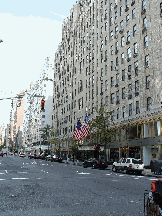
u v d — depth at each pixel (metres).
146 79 34.72
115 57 44.81
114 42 45.59
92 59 56.09
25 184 14.84
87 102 57.84
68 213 7.85
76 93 66.88
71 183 15.67
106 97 47.59
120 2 44.44
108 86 46.78
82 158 56.84
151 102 33.03
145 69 35.00
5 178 18.11
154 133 32.03
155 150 32.34
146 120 33.31
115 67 44.38
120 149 41.06
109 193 11.84
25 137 169.88
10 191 12.11
